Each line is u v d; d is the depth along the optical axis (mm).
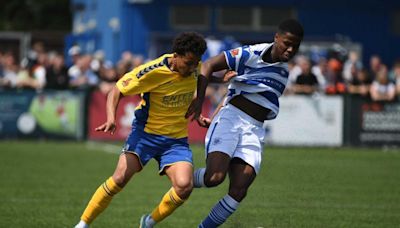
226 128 13062
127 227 15148
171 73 12688
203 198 19141
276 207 17500
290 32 12602
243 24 45250
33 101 32375
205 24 44719
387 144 32781
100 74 33062
